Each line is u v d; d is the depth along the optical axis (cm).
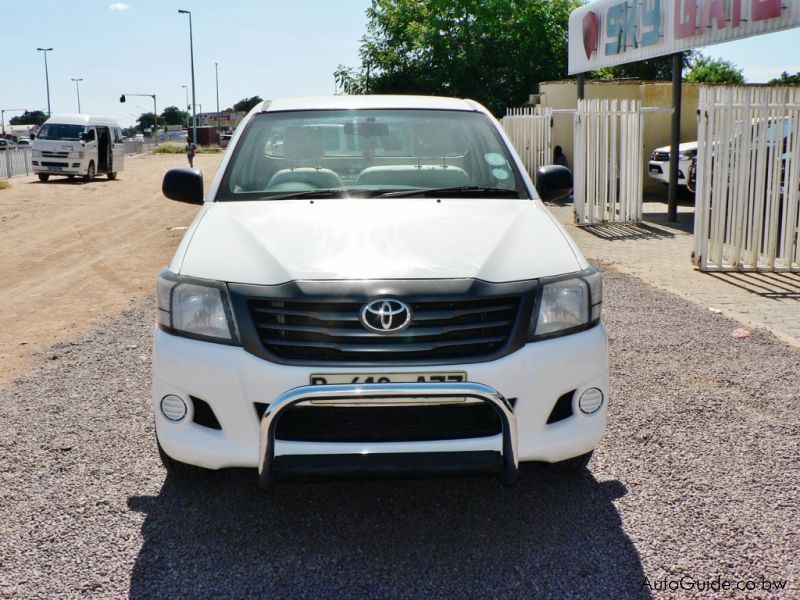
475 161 451
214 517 353
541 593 294
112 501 367
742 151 927
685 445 429
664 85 2070
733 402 495
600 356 338
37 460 411
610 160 1468
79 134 2848
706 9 1204
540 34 3219
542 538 334
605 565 312
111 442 436
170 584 300
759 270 950
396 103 493
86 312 800
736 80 4934
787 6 997
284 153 450
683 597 291
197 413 332
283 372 309
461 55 3172
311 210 388
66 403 500
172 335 331
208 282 326
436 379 310
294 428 318
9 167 3138
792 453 417
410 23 3272
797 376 545
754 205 936
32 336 699
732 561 314
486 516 354
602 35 1614
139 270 1057
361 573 309
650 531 338
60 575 305
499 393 300
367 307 309
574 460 378
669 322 700
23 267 1097
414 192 420
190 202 453
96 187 2598
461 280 319
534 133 1912
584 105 1411
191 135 5703
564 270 338
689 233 1326
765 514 351
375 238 348
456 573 308
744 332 655
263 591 296
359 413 316
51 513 354
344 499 371
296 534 339
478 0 3192
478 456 309
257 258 335
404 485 386
